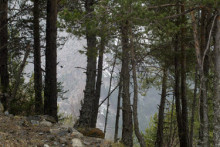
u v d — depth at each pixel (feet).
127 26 27.96
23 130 20.83
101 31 26.94
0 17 35.73
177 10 35.22
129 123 35.99
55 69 30.60
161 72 48.47
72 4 38.34
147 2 28.66
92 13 26.12
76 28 26.17
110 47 34.60
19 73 29.45
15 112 28.45
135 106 27.73
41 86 31.78
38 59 38.47
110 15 24.75
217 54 25.22
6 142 16.93
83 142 21.86
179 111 44.37
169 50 38.47
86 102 36.60
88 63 37.37
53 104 30.09
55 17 30.78
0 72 34.35
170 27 27.40
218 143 24.64
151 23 26.96
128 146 35.32
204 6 25.85
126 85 34.88
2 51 34.86
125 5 23.68
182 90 41.81
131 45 29.12
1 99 28.22
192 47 42.04
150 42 33.63
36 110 30.48
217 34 25.23
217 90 25.12
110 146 23.97
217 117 24.91
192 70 50.98
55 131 22.43
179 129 43.32
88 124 36.04
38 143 18.75
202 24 34.63
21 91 30.55
